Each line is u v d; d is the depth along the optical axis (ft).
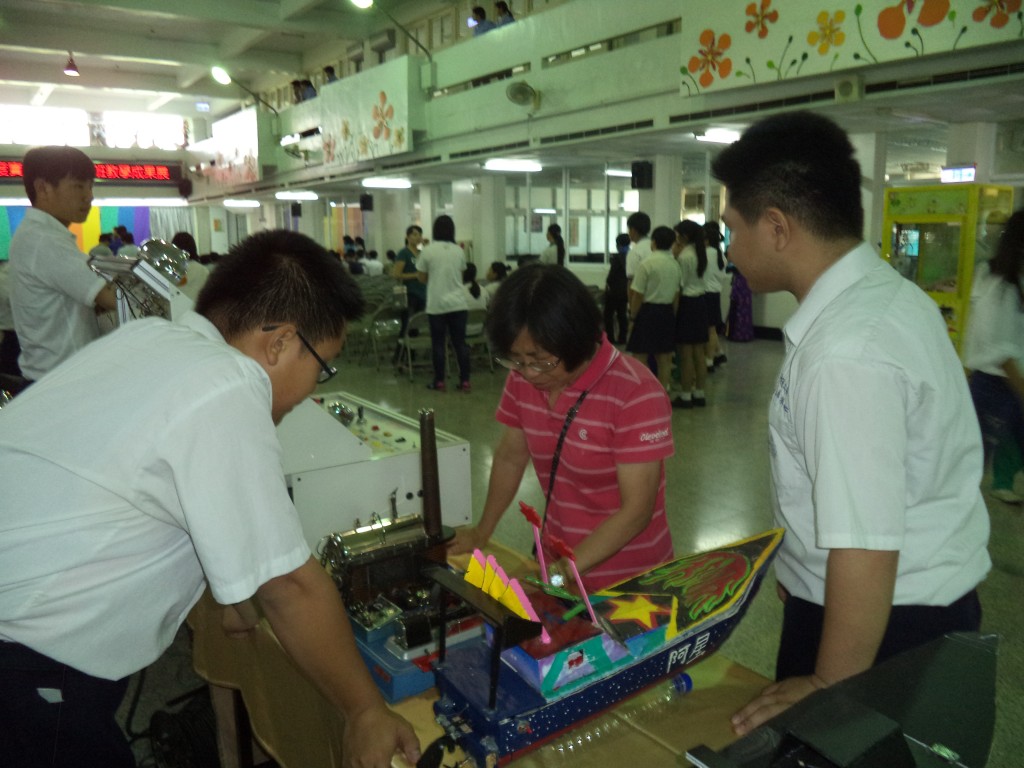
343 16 36.40
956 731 2.04
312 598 2.84
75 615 2.76
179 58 42.47
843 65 16.81
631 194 36.60
